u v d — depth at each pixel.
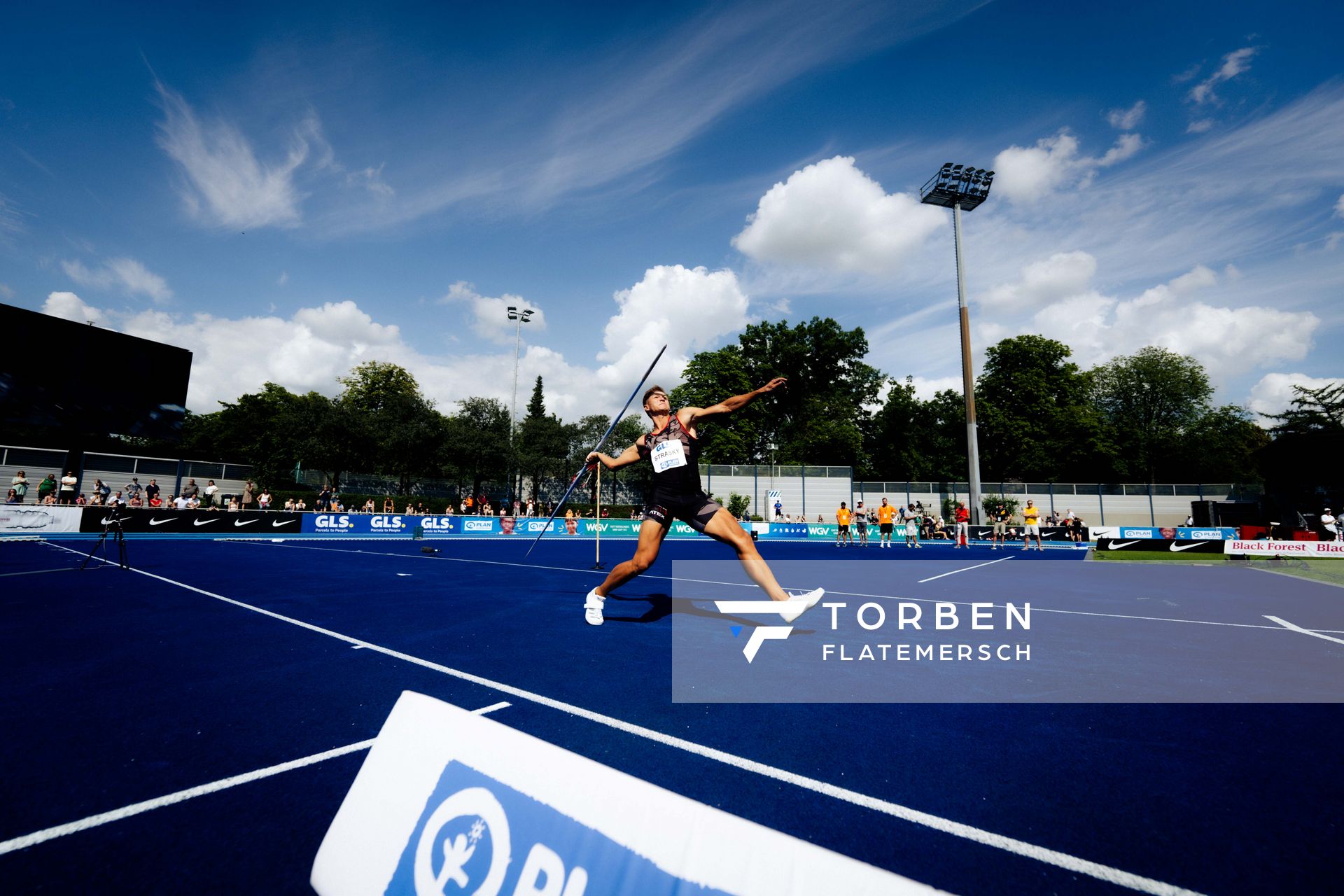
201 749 2.54
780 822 1.93
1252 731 2.87
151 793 2.14
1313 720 3.03
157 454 35.25
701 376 43.22
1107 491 34.84
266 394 48.22
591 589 8.11
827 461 44.34
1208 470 44.47
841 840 1.83
